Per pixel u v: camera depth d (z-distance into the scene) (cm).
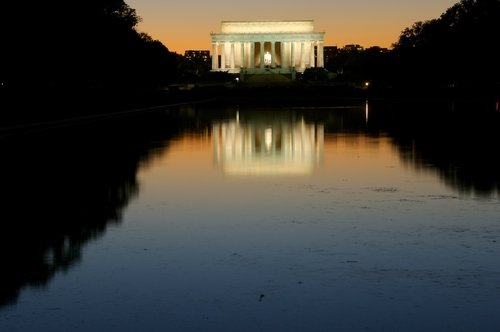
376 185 4053
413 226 2892
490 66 17675
